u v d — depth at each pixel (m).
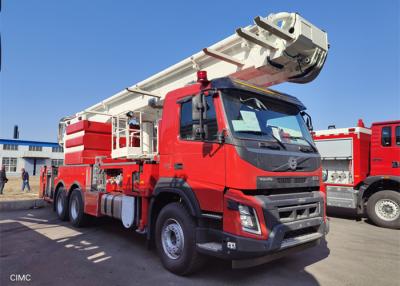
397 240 6.94
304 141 4.96
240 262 3.72
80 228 7.96
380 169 9.04
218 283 4.27
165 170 4.99
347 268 4.95
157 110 7.20
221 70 5.53
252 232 3.71
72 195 8.44
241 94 4.46
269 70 5.02
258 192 4.02
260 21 4.12
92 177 7.71
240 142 3.96
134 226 5.70
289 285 4.22
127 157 6.86
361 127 9.97
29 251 5.84
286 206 4.10
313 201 4.49
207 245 4.11
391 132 8.88
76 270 4.78
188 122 4.70
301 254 5.71
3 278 4.45
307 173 4.60
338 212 11.49
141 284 4.22
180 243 4.54
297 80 5.18
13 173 48.16
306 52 4.78
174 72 6.34
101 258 5.39
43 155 50.56
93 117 9.27
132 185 5.89
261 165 3.99
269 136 4.43
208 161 4.23
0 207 11.44
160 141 5.16
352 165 9.84
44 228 7.98
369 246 6.37
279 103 4.98
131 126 7.55
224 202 3.93
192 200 4.35
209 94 4.33
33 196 15.49
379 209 8.68
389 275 4.65
